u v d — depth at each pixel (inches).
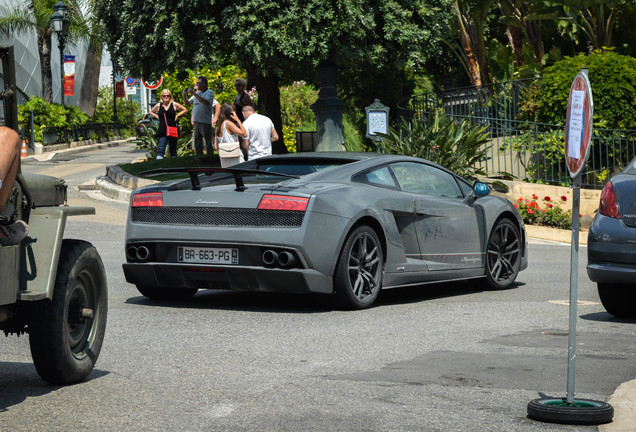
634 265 302.8
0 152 175.9
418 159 370.0
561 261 534.0
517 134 847.7
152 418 181.8
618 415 185.6
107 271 426.3
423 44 830.5
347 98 1127.6
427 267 354.9
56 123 1475.1
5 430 171.9
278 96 895.1
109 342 262.2
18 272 185.6
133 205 331.6
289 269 306.2
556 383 214.4
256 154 597.6
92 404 192.5
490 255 393.7
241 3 735.1
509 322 304.2
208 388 207.6
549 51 1134.4
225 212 314.5
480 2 1082.7
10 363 235.0
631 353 254.1
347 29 751.7
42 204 201.8
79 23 1716.3
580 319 316.8
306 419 181.8
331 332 281.4
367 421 180.4
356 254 324.8
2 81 190.5
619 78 797.2
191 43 759.1
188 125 1042.7
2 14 1815.9
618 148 802.8
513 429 175.9
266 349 254.1
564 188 767.1
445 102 913.5
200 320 302.2
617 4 1000.2
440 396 201.2
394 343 264.1
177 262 321.4
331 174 332.5
